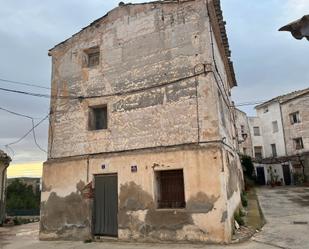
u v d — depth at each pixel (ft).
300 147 108.37
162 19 38.09
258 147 129.08
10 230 54.85
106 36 42.06
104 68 41.22
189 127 33.73
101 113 41.55
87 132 40.34
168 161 33.45
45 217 40.24
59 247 33.78
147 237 32.89
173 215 31.89
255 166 122.72
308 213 43.68
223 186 30.40
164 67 36.68
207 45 34.68
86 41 43.60
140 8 39.96
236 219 36.01
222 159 31.40
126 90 38.78
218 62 40.52
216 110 32.94
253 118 131.23
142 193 34.30
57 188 40.37
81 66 43.16
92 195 37.88
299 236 29.99
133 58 39.17
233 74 58.49
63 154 41.65
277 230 33.47
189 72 34.99
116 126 38.42
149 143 35.68
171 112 35.12
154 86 36.83
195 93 34.19
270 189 87.45
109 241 34.88
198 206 30.83
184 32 36.32
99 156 38.29
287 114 114.42
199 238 30.17
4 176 66.28
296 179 105.19
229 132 46.85
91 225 37.06
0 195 64.13
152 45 38.11
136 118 37.22
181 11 37.06
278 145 120.16
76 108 42.16
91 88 41.60
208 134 32.63
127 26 40.55
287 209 48.47
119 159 36.65
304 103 106.32
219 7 36.63
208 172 31.09
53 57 46.29
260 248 26.58
